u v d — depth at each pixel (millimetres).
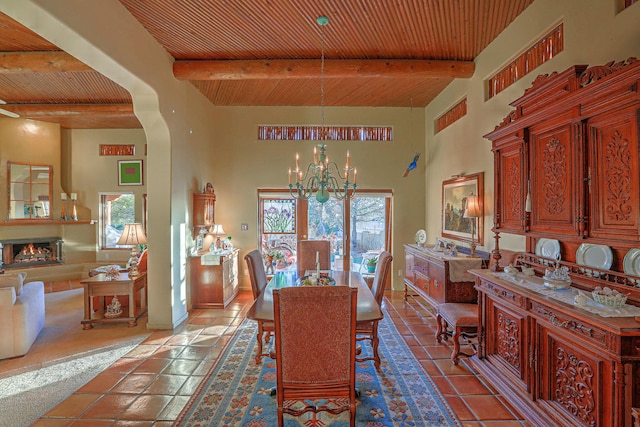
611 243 1796
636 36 2084
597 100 1843
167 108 3939
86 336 3740
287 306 1861
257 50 3889
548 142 2289
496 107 3650
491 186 3771
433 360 3176
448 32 3525
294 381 1916
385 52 3957
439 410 2383
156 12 3137
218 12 3127
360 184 5906
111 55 2855
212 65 4098
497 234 2916
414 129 5914
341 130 5953
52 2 2221
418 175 5922
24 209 6301
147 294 4164
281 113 5855
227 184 5848
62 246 6684
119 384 2721
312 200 6008
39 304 3725
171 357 3223
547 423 1932
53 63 3732
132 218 7102
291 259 6016
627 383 1525
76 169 6883
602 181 1871
